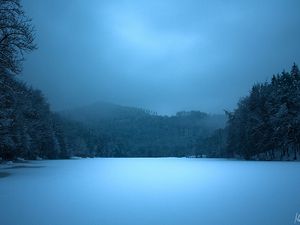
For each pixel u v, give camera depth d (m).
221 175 27.23
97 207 11.51
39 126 91.12
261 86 85.56
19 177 25.45
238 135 90.69
